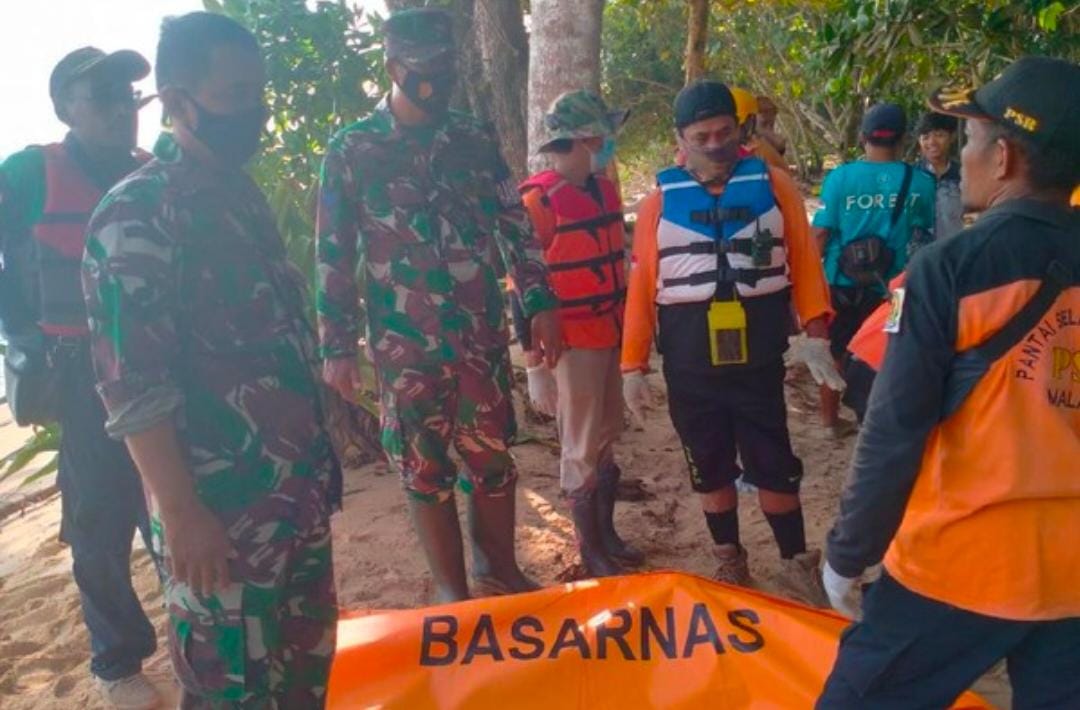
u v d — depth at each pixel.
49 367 3.70
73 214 3.69
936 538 2.52
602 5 6.04
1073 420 2.42
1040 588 2.43
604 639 3.74
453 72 3.94
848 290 5.98
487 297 4.14
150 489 2.59
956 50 8.19
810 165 28.58
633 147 28.97
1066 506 2.43
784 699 3.50
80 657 4.50
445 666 3.71
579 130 4.34
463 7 9.45
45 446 5.58
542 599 3.88
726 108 4.08
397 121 3.99
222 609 2.75
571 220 4.40
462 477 4.47
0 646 4.66
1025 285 2.38
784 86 24.11
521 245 4.23
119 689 4.02
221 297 2.67
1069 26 7.58
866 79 8.31
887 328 2.51
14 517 6.76
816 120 23.92
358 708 3.58
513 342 7.91
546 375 4.70
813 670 3.56
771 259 4.16
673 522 5.30
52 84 3.74
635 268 4.32
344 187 3.97
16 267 3.73
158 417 2.54
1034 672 2.54
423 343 4.00
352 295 4.03
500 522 4.45
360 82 6.51
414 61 3.84
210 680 2.80
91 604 3.94
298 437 2.79
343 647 3.74
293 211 6.22
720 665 3.63
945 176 6.13
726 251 4.14
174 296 2.61
